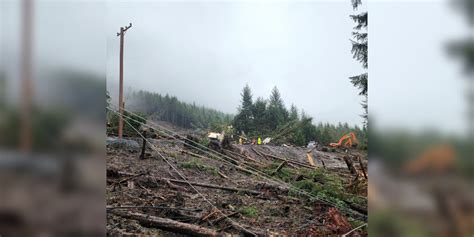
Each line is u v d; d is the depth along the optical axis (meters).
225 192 4.77
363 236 4.28
